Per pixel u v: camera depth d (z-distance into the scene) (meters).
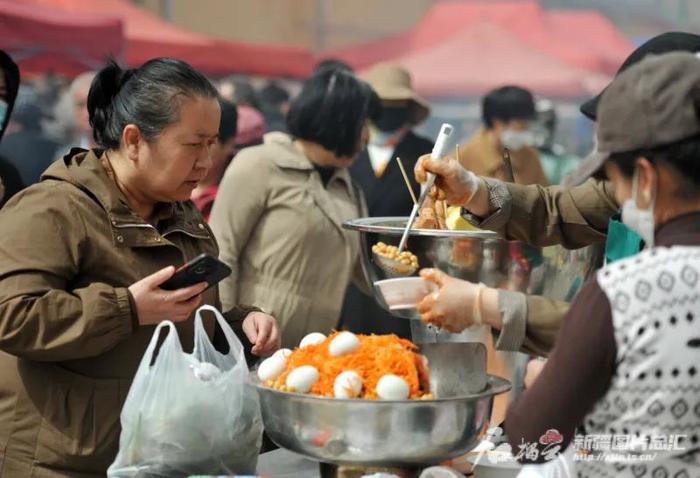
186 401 4.28
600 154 3.50
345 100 7.18
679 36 4.70
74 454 4.58
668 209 3.39
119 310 4.40
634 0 35.16
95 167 4.71
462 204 4.85
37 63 13.77
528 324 3.92
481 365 4.11
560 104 23.17
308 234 7.10
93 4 18.06
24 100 12.71
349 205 7.44
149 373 4.27
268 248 7.11
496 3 28.55
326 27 34.97
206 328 5.12
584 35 28.20
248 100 12.82
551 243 4.91
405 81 9.84
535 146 12.42
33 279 4.45
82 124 12.90
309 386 4.00
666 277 3.29
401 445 3.88
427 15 29.38
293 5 34.34
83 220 4.60
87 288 4.46
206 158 4.77
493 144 10.48
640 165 3.35
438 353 4.09
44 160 11.16
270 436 4.22
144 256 4.74
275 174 7.12
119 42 14.39
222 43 19.08
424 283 4.09
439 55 23.69
